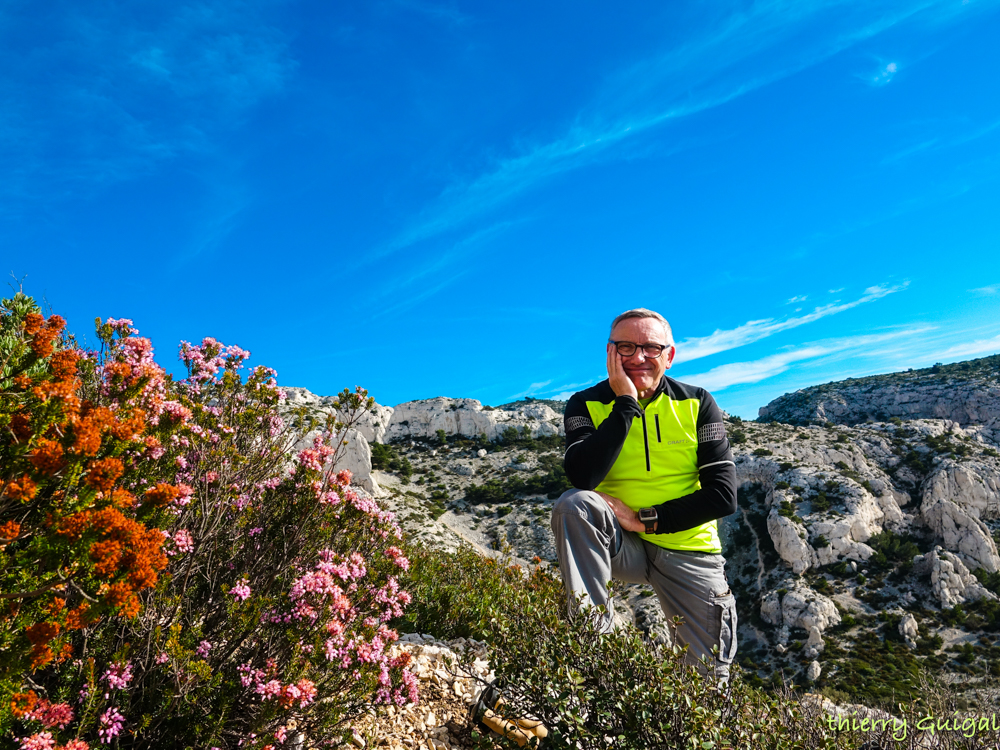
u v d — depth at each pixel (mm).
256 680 2018
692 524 2691
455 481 81062
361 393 3320
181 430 2652
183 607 2330
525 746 2109
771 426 80625
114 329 2797
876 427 75625
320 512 2807
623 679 1994
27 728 1637
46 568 1605
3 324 2922
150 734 1895
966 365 91750
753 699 2129
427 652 3324
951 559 49625
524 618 2346
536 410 99500
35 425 1662
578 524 2494
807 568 53031
